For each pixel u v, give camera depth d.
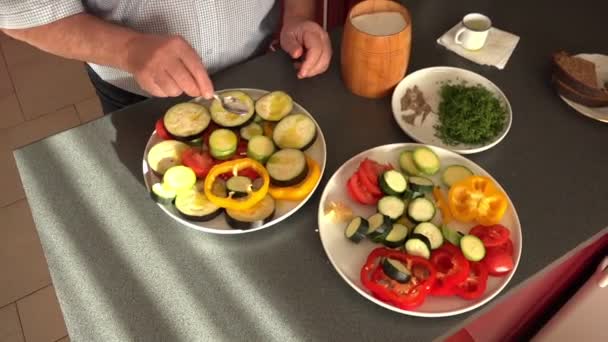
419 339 0.68
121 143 0.89
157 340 0.68
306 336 0.68
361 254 0.75
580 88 0.95
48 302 1.50
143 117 0.93
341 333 0.68
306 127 0.87
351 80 0.96
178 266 0.75
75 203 0.81
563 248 0.78
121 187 0.83
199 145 0.87
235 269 0.75
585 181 0.86
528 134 0.93
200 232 0.79
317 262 0.75
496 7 1.18
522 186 0.85
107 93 1.14
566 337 1.12
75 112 2.02
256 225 0.76
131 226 0.79
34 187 0.83
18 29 0.86
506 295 0.72
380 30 0.92
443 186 0.84
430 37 1.11
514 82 1.02
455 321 0.69
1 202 1.72
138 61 0.84
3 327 1.46
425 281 0.70
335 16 1.63
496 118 0.92
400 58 0.91
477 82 1.00
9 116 2.01
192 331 0.68
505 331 1.25
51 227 0.79
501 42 1.09
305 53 1.02
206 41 1.02
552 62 1.02
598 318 1.06
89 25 0.87
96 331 0.68
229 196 0.76
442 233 0.76
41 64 2.18
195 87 0.84
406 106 0.96
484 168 0.88
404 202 0.80
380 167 0.84
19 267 1.57
